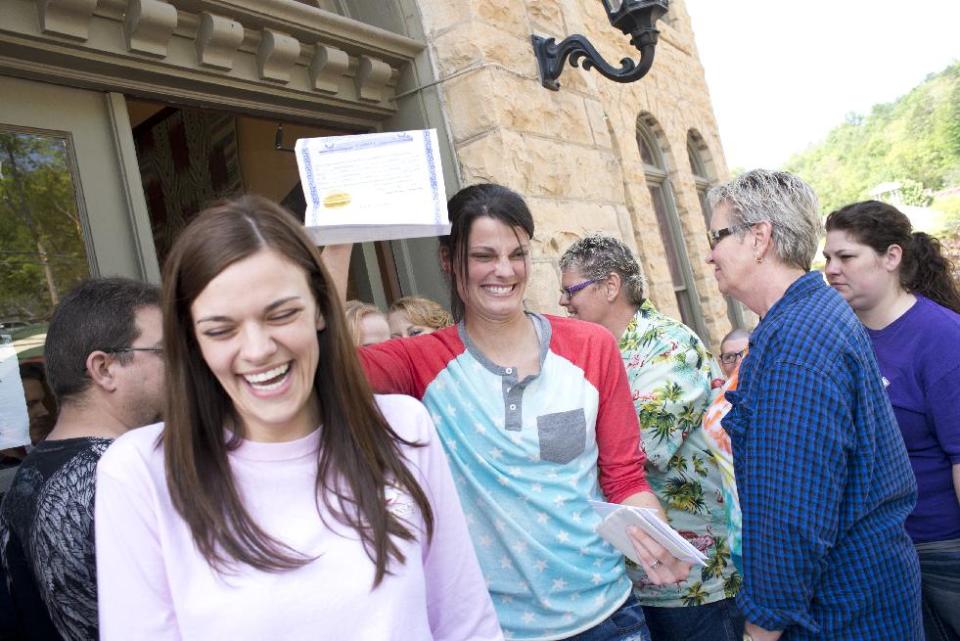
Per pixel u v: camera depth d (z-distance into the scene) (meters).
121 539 1.03
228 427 1.11
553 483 1.68
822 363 1.44
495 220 1.68
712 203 1.76
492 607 1.30
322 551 1.06
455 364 1.76
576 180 3.71
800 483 1.40
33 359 2.06
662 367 2.14
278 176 3.77
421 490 1.18
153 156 4.38
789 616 1.44
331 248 1.54
